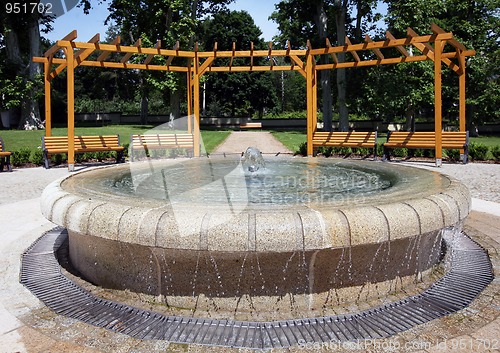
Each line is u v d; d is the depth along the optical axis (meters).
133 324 2.94
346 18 26.84
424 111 37.72
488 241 4.90
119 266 3.43
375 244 3.19
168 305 3.23
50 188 4.06
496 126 32.50
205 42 41.84
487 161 13.16
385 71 21.45
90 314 3.12
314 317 2.99
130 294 3.39
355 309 3.12
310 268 3.10
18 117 32.41
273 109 54.41
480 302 3.24
